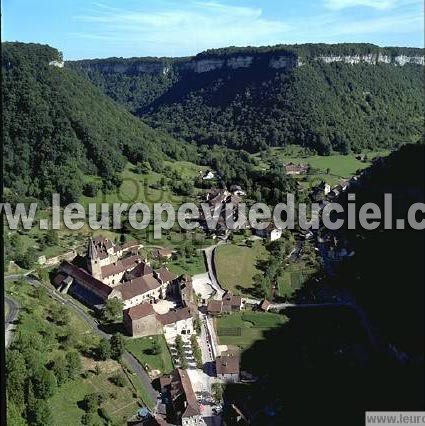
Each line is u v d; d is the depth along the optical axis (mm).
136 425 148125
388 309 182125
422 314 167625
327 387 160625
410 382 148750
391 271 197375
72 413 149500
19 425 135125
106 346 173750
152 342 190000
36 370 148500
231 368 174375
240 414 154000
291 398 160500
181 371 170000
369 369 163250
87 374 165375
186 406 153500
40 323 179750
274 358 184250
